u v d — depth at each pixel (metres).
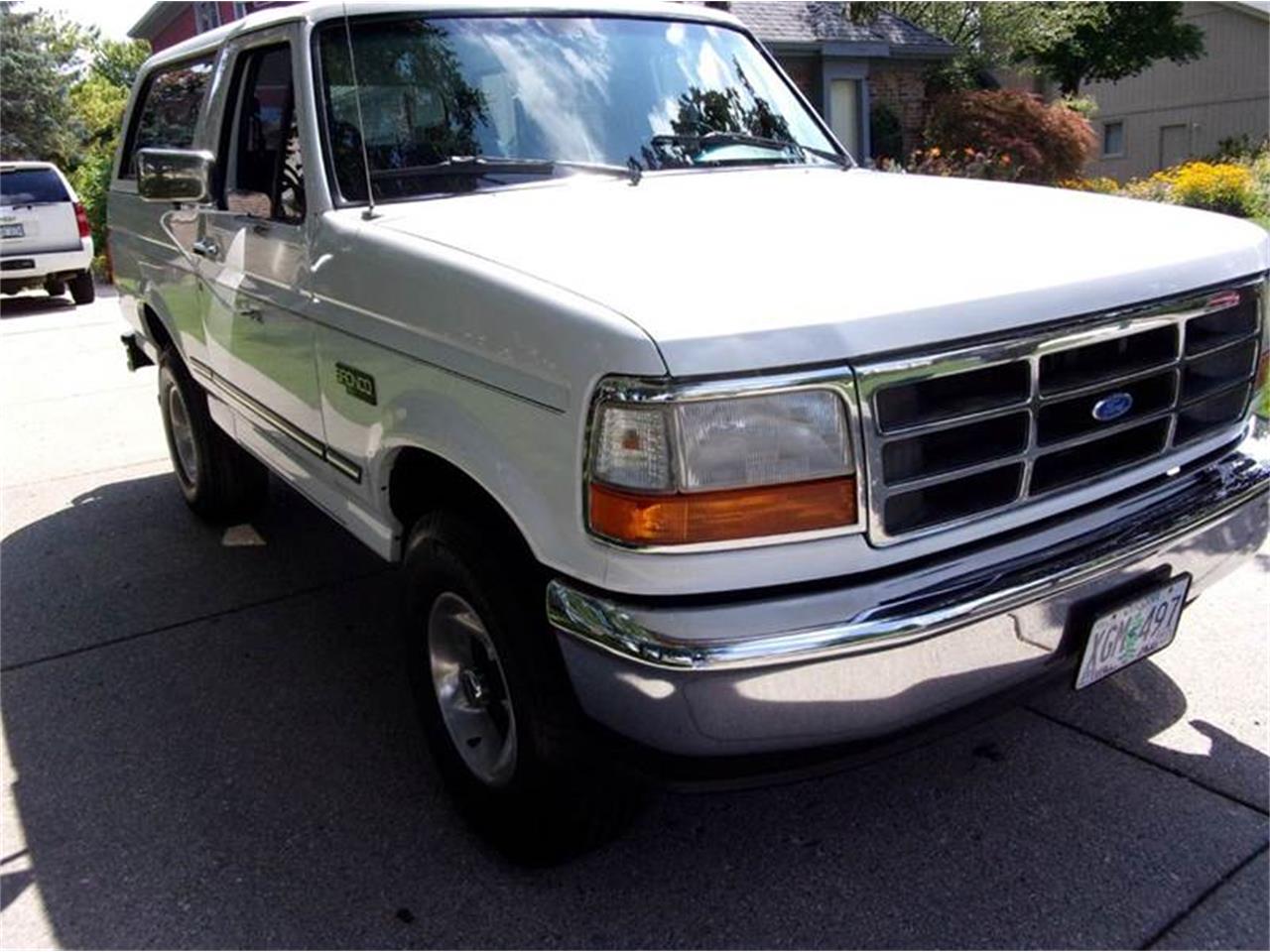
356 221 2.92
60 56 28.22
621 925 2.54
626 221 2.68
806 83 19.00
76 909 2.64
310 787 3.10
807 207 2.85
